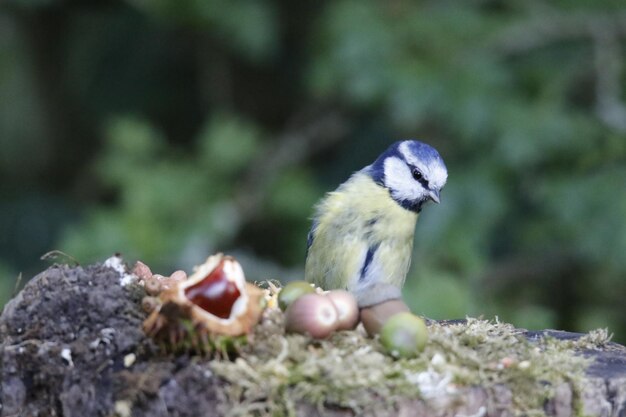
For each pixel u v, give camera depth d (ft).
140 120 51.34
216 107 50.96
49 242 48.29
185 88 51.83
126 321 17.24
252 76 51.13
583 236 38.93
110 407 16.34
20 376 17.29
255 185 45.80
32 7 49.57
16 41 52.49
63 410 16.90
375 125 47.01
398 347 16.58
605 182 39.22
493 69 40.22
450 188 39.86
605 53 41.75
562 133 39.55
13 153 52.85
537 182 40.98
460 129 39.24
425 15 41.47
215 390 15.69
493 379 16.51
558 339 19.62
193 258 41.70
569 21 42.16
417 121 40.63
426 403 15.92
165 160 44.60
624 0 42.19
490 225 40.16
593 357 18.17
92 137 52.85
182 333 15.84
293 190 45.16
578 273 43.80
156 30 51.16
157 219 42.42
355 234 26.66
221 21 44.60
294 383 15.74
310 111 48.93
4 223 48.37
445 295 34.94
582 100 43.86
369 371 15.97
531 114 39.68
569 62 42.27
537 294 43.75
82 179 51.34
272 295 20.03
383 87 39.73
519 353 17.67
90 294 17.47
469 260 39.06
